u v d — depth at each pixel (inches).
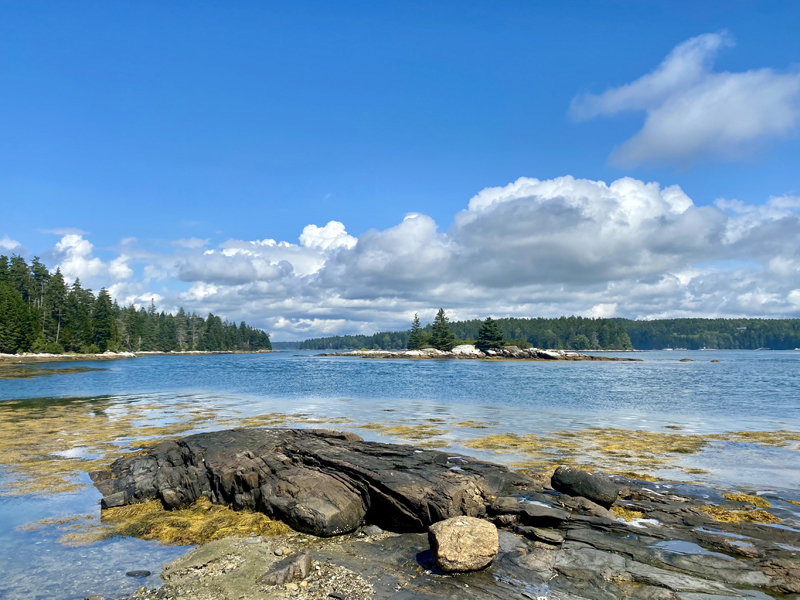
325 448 595.8
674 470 656.4
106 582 344.5
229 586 334.0
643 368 3863.2
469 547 354.9
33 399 1493.6
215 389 1900.8
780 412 1251.8
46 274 5334.6
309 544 419.5
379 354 6707.7
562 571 350.0
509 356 5659.5
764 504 504.4
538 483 538.3
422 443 819.4
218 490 530.0
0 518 476.7
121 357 5447.8
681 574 342.0
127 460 653.3
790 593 316.8
